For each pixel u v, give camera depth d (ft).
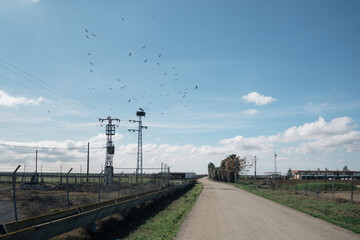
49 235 26.23
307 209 61.82
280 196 97.60
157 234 36.73
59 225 27.22
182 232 37.27
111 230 38.91
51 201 58.44
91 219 34.55
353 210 58.59
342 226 41.52
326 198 87.45
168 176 128.26
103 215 38.22
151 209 62.23
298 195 103.91
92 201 60.70
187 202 77.00
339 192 133.28
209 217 50.49
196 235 35.45
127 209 51.19
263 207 66.74
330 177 277.23
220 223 44.11
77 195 77.97
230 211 59.06
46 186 98.63
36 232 24.13
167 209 65.10
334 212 55.93
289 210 61.05
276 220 47.14
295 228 40.01
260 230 38.50
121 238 34.50
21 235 22.38
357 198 98.12
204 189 148.46
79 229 35.65
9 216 42.27
